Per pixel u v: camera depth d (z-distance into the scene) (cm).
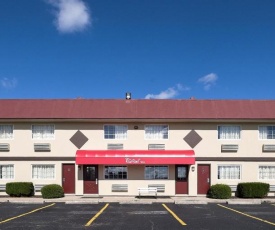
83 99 3036
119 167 2886
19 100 3011
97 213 1914
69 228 1480
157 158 2775
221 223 1603
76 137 2880
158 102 3023
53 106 2962
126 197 2767
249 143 2897
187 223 1605
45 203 2397
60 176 2853
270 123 2905
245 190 2711
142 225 1552
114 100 3045
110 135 2900
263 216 1816
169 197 2773
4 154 2866
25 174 2852
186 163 2773
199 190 2862
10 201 2469
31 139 2877
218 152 2886
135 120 2869
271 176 2883
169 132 2895
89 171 2877
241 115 2898
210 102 3022
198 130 2902
